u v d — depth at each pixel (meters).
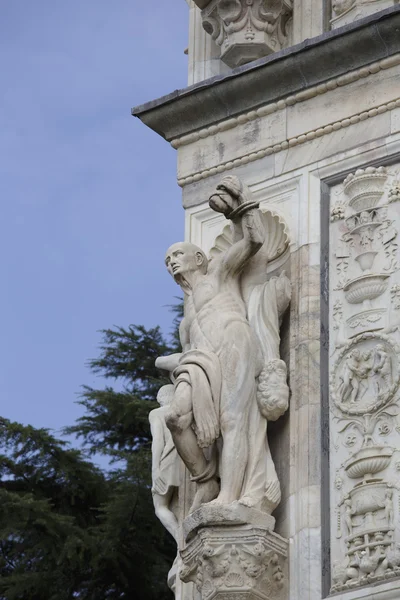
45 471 29.81
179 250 18.33
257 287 18.14
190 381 17.48
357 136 18.41
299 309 18.09
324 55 18.55
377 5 19.03
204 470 17.53
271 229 18.50
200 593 17.08
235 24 19.45
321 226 18.28
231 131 19.20
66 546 28.20
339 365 17.64
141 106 19.56
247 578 16.89
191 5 20.31
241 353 17.66
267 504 17.27
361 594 16.61
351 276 17.91
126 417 30.59
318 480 17.33
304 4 19.48
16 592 28.23
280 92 18.89
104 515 28.55
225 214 18.11
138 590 28.62
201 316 17.95
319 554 17.05
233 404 17.47
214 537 16.97
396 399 17.22
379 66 18.42
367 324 17.62
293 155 18.72
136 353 32.06
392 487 16.91
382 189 18.05
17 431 29.89
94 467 29.95
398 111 18.25
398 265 17.69
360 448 17.20
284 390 17.67
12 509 28.55
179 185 19.41
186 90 19.25
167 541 29.11
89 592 28.55
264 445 17.52
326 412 17.55
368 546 16.77
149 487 28.66
